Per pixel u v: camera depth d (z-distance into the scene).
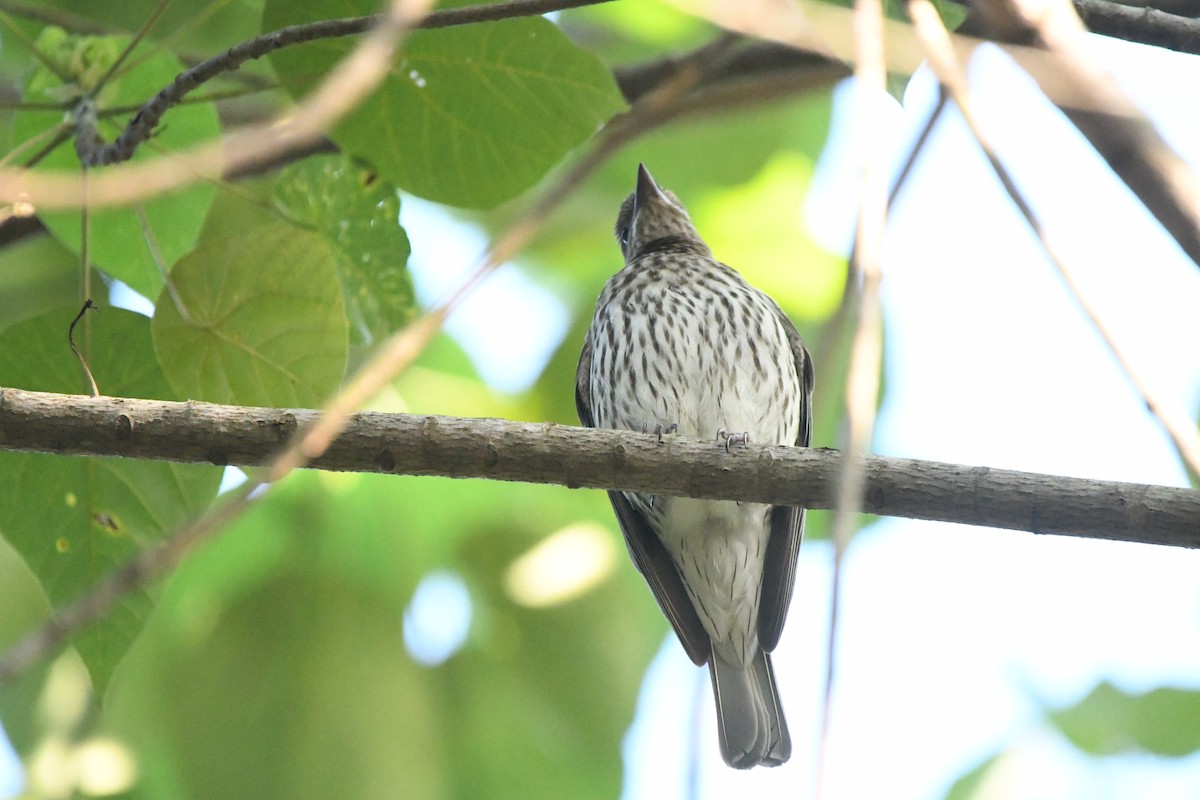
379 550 10.06
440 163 7.72
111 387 7.06
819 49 3.37
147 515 7.12
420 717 9.82
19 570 9.37
